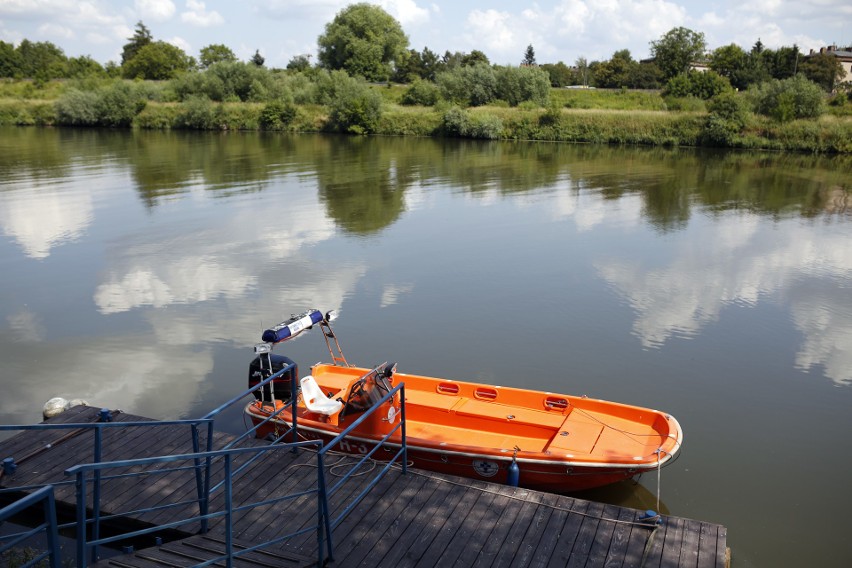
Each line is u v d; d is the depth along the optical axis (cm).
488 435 815
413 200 2469
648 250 1778
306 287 1444
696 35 7488
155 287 1445
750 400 960
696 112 4672
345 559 548
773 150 4144
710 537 582
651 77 7588
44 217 2105
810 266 1625
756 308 1330
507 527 593
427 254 1725
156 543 592
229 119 5309
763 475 786
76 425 473
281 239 1856
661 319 1269
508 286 1461
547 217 2189
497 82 5516
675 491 755
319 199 2450
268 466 701
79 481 389
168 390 985
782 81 4431
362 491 645
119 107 5391
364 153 3894
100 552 623
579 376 1028
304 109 5394
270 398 826
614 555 558
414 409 852
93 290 1426
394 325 1226
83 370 1049
